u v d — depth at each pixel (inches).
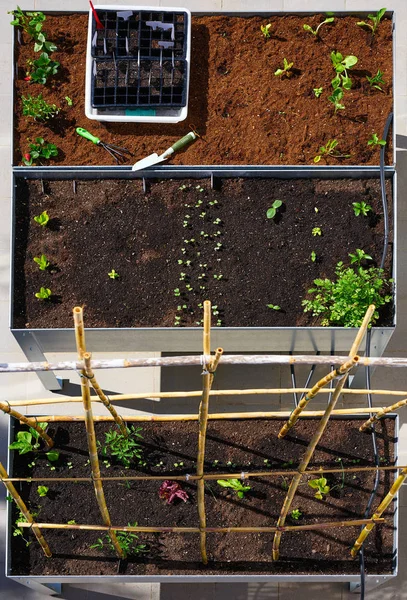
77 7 169.2
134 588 150.3
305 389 130.7
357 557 136.1
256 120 148.2
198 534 137.2
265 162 146.2
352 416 140.6
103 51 150.1
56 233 143.9
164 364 105.4
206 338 103.6
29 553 136.6
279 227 143.9
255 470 139.1
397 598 149.6
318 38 151.7
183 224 144.0
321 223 144.0
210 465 139.3
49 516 137.6
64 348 144.3
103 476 139.0
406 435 156.6
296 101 148.9
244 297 141.8
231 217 144.3
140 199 145.0
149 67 150.1
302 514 137.6
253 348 145.5
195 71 150.5
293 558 136.2
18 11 149.8
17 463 139.3
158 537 137.1
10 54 168.6
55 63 150.2
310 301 139.8
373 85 149.4
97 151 146.9
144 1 170.7
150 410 155.9
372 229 143.7
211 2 170.2
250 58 151.2
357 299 136.9
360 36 151.7
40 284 142.2
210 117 148.4
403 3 170.2
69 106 149.0
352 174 144.6
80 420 140.9
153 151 146.8
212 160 146.2
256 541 136.9
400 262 162.2
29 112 146.9
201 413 113.3
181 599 149.6
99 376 157.3
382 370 157.8
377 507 137.9
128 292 141.8
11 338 159.8
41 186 145.3
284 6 170.6
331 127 147.7
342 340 141.6
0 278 161.3
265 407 156.5
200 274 142.5
